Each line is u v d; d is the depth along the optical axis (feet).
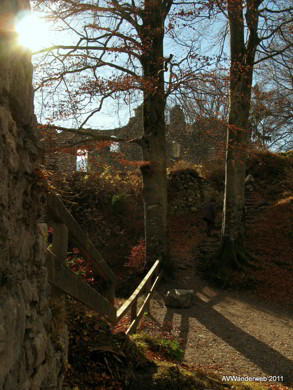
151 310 29.50
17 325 6.12
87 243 11.84
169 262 38.68
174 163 68.18
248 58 39.50
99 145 33.53
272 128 73.00
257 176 64.69
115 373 11.66
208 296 34.04
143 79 30.30
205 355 21.13
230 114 39.55
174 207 60.03
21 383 6.23
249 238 46.93
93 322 13.82
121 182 53.62
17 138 6.66
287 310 30.81
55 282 8.81
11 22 6.17
